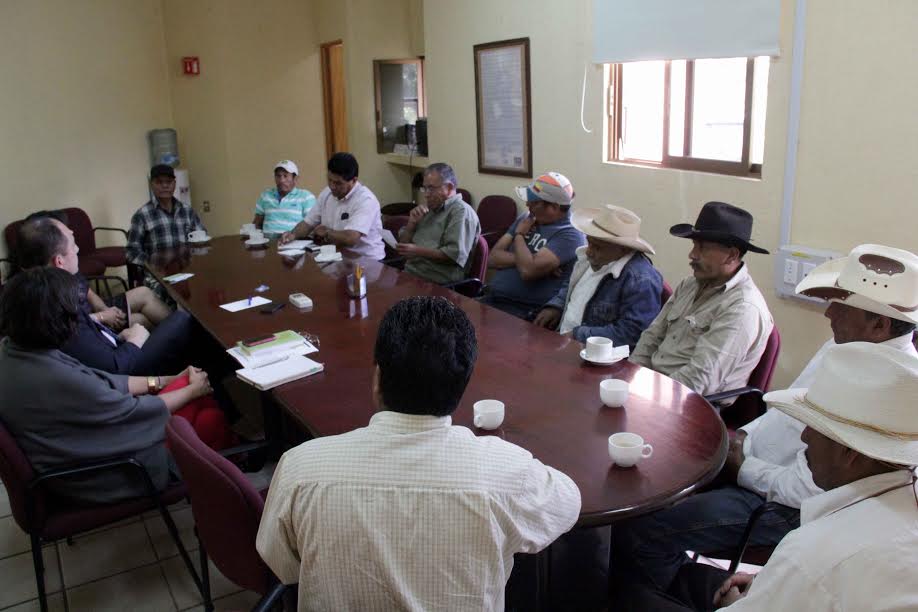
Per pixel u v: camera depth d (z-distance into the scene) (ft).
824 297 6.70
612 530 6.31
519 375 6.97
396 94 21.58
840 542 3.44
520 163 16.10
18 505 6.54
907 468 3.57
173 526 7.13
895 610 3.28
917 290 5.68
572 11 13.66
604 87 13.20
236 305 9.77
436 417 3.61
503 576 3.72
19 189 17.87
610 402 6.22
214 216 22.67
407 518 3.48
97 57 19.58
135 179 20.98
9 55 17.44
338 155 14.10
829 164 9.26
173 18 20.99
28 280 6.54
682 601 5.93
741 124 10.84
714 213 7.49
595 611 5.82
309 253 13.23
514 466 3.70
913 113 8.25
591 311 9.00
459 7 17.17
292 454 3.71
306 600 3.71
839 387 3.73
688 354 7.88
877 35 8.48
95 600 7.63
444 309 3.69
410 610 3.51
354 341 8.13
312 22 22.85
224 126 22.04
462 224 12.46
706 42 10.78
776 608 3.55
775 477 6.10
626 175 12.95
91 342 8.35
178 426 5.41
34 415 6.49
